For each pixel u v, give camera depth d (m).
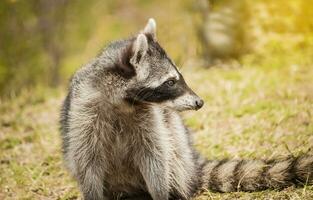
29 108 14.64
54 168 10.75
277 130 11.03
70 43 23.36
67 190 9.70
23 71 19.91
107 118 8.41
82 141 8.41
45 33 21.17
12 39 19.98
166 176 8.66
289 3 16.84
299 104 12.16
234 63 16.56
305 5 16.69
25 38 20.25
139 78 8.30
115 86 8.31
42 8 21.12
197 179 9.08
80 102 8.37
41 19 21.08
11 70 19.52
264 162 8.80
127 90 8.31
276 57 16.09
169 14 21.20
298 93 12.86
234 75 15.01
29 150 11.84
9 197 9.70
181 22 20.17
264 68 15.47
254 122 11.64
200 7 18.55
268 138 10.66
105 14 25.38
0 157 11.58
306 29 16.72
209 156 10.41
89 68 8.55
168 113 9.02
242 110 12.39
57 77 21.20
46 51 21.25
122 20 25.62
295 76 14.29
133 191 9.14
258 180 8.62
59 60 21.61
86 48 23.84
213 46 17.75
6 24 19.92
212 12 17.97
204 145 11.02
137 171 8.84
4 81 19.02
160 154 8.59
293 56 15.90
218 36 17.66
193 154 9.29
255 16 17.20
